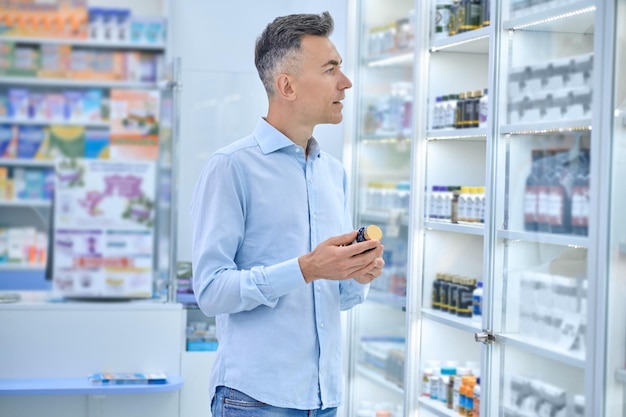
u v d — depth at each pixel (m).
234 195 2.36
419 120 4.03
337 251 2.20
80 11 8.02
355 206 4.74
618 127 2.68
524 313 3.19
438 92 4.05
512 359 3.27
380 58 4.61
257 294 2.24
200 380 4.58
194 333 4.72
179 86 4.70
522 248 3.22
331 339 2.44
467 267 4.11
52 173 8.09
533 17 3.15
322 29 2.39
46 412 4.34
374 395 4.64
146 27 8.05
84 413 4.38
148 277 4.55
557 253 2.99
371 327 4.62
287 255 2.38
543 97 3.09
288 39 2.38
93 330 4.42
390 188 4.47
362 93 4.71
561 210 2.96
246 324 2.37
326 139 4.97
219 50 6.93
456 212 3.82
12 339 4.36
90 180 4.53
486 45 3.87
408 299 4.04
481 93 3.74
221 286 2.28
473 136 3.64
